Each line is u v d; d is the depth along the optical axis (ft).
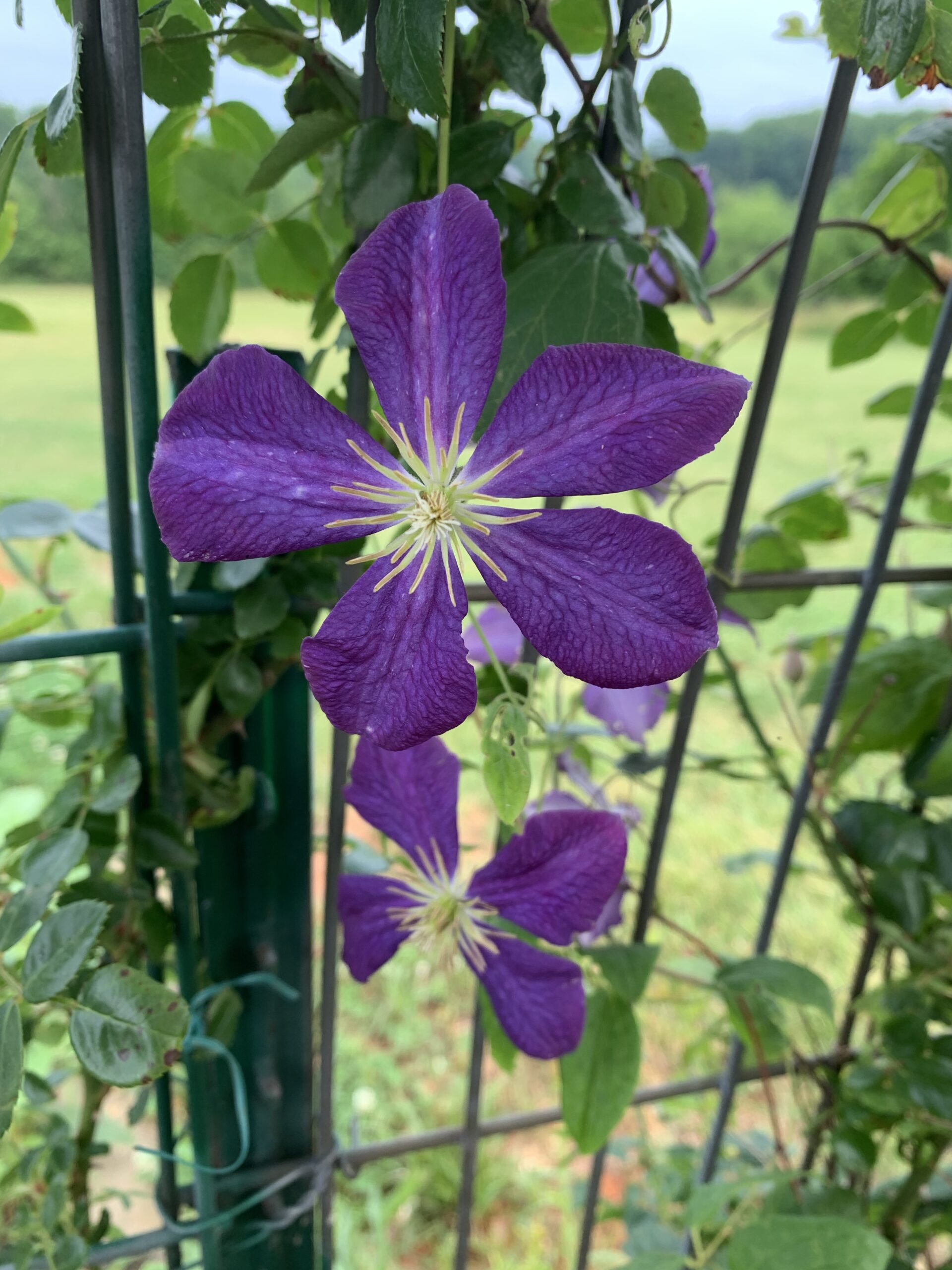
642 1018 2.77
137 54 0.71
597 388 0.60
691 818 3.50
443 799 0.94
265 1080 1.17
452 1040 2.76
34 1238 1.00
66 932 0.78
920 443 1.08
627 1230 1.78
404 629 0.65
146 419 0.80
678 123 0.94
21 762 3.18
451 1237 2.30
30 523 1.02
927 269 1.24
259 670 0.97
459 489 0.65
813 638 1.53
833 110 0.88
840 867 1.34
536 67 0.79
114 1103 2.35
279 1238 1.26
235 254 1.10
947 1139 1.28
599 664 0.62
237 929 1.10
